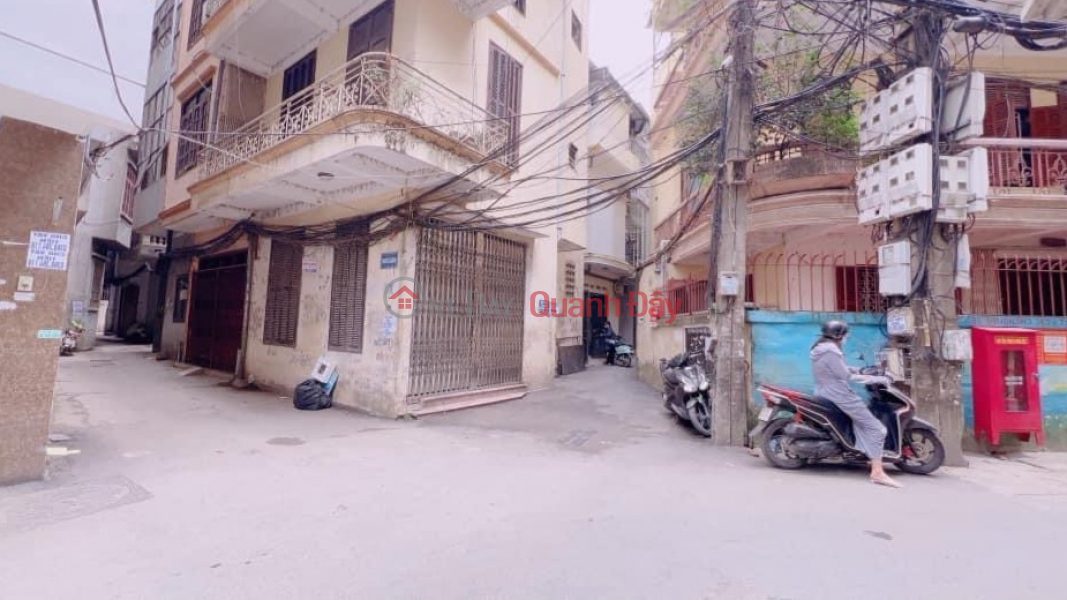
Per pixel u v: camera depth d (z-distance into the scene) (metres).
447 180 7.25
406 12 7.61
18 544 3.13
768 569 2.89
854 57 7.36
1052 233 7.40
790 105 6.31
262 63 10.19
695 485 4.52
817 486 4.52
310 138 6.82
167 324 14.45
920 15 5.51
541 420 7.65
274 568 2.89
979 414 6.00
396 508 3.86
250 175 8.12
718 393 6.22
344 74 7.12
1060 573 2.88
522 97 9.88
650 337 12.01
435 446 5.90
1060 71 8.04
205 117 11.04
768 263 8.88
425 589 2.67
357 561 2.99
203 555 3.04
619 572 2.86
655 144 13.54
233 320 11.30
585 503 4.02
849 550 3.15
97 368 11.70
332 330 8.69
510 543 3.24
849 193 6.91
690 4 7.89
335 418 7.41
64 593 2.59
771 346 6.58
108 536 3.27
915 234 5.61
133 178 17.52
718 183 6.40
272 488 4.25
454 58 8.11
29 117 4.22
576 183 12.50
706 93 8.43
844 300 8.14
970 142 5.45
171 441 5.69
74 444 5.39
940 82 5.38
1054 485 4.62
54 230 4.46
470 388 8.76
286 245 9.91
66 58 3.93
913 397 5.57
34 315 4.34
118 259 21.16
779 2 6.13
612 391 10.59
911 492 4.37
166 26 14.97
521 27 9.88
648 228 19.58
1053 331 6.25
